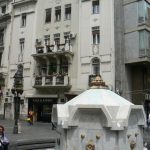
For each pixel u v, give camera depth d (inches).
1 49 1387.8
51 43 1199.6
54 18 1211.9
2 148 320.2
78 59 1098.7
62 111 137.5
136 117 138.1
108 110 128.1
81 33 1107.3
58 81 1112.8
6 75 1332.4
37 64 1218.0
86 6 1109.7
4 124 987.9
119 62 1041.5
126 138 130.0
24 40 1295.5
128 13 1082.1
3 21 1405.0
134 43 1047.0
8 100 1294.3
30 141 352.5
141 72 1113.4
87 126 129.1
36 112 1196.5
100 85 150.3
